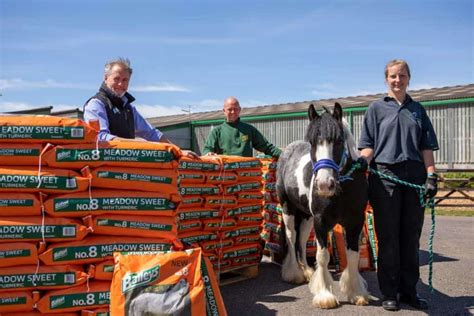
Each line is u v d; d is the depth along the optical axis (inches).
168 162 128.3
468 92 695.1
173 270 118.7
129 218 124.9
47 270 117.0
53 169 118.2
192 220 192.2
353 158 176.9
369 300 180.1
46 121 117.4
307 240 243.6
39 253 117.0
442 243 300.7
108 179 122.4
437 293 191.2
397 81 167.9
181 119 1074.7
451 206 483.2
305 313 169.5
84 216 121.0
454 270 228.2
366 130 176.9
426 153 173.0
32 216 117.1
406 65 168.7
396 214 169.8
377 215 172.9
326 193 153.4
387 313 166.7
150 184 126.8
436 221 409.1
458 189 490.9
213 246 202.2
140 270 117.0
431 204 168.9
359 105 713.6
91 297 119.3
